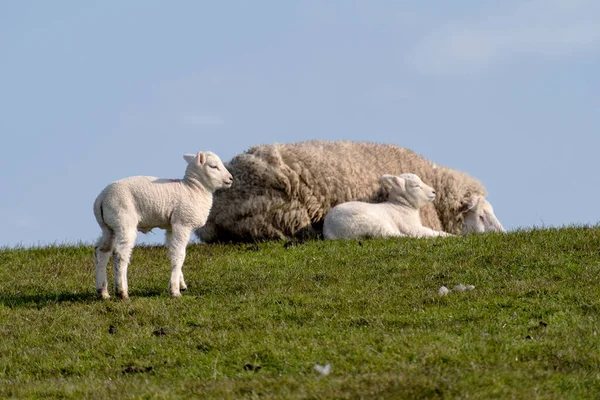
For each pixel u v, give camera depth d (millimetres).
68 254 20547
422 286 16281
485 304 14461
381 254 18703
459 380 10180
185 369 11891
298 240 21266
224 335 13219
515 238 18922
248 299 15656
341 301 15219
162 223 15914
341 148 22625
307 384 10422
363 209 21016
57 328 14281
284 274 17734
